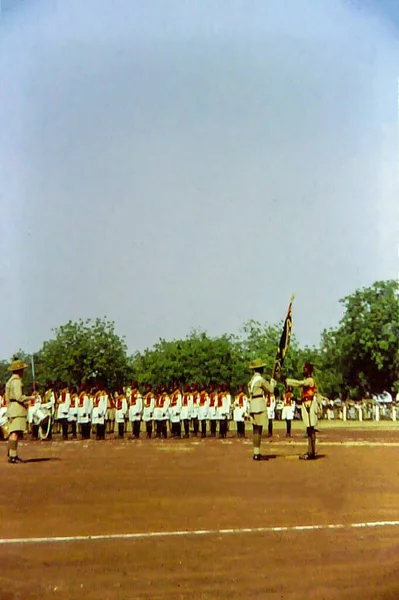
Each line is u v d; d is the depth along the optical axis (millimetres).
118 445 26922
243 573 9195
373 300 58531
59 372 45031
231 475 16969
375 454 21969
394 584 8727
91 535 10906
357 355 59625
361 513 12500
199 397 32531
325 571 9266
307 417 20656
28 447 25891
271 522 11828
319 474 17109
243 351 63406
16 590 8578
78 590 8531
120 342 47281
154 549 10203
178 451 23766
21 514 12359
